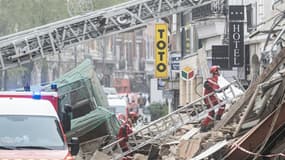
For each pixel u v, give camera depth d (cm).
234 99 4438
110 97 8344
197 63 9169
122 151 4641
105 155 4597
